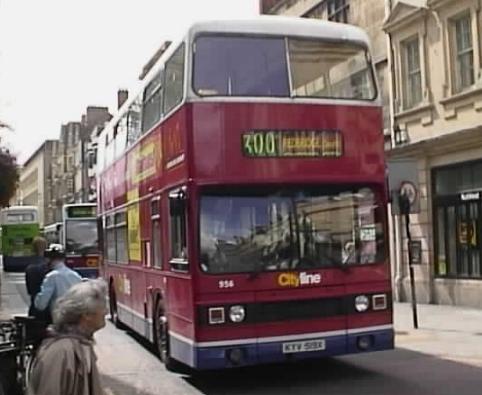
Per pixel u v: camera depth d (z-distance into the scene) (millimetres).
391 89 23859
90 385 4215
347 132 10523
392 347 10414
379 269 10414
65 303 4301
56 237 45656
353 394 9766
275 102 10281
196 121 10047
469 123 20359
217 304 9766
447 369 11453
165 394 10156
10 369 8336
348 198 10422
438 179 21703
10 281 44719
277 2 33125
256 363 9805
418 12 22109
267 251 10000
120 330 17641
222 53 10344
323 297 10102
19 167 40125
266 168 10141
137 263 14531
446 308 20328
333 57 10742
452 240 21109
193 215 9891
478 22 19891
